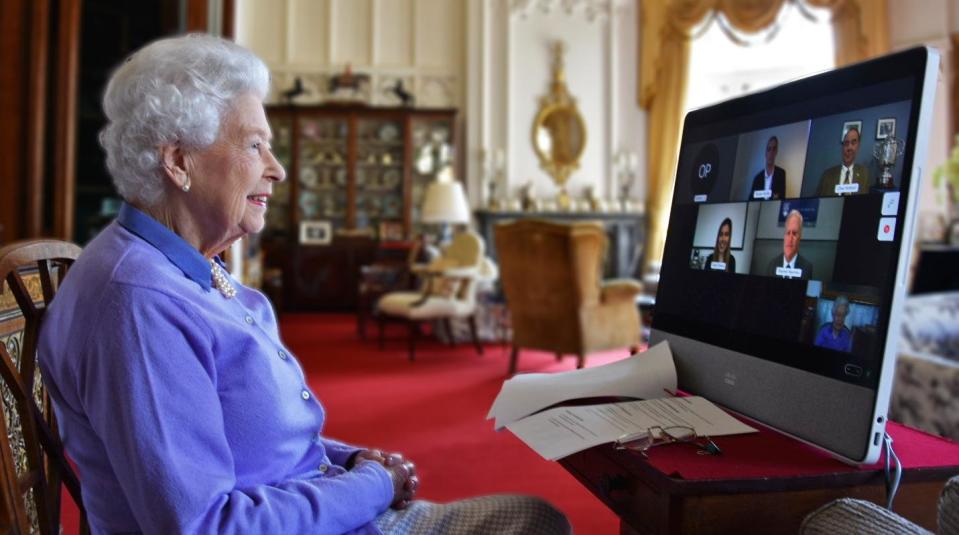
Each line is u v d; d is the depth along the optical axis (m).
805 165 0.95
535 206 8.38
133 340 0.82
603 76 8.62
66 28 4.38
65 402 0.88
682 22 8.25
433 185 6.80
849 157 0.88
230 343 0.92
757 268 1.02
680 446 0.92
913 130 0.80
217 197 0.96
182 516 0.79
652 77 8.45
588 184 8.62
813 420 0.88
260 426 0.94
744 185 1.07
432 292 5.59
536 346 4.79
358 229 8.52
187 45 0.95
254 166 0.97
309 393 1.05
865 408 0.82
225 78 0.95
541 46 8.59
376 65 8.67
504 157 8.52
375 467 1.04
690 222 1.19
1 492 0.85
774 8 7.83
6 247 1.02
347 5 8.66
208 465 0.83
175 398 0.82
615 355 5.63
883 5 7.46
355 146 8.45
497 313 6.17
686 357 1.14
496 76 8.58
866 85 0.87
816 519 0.78
